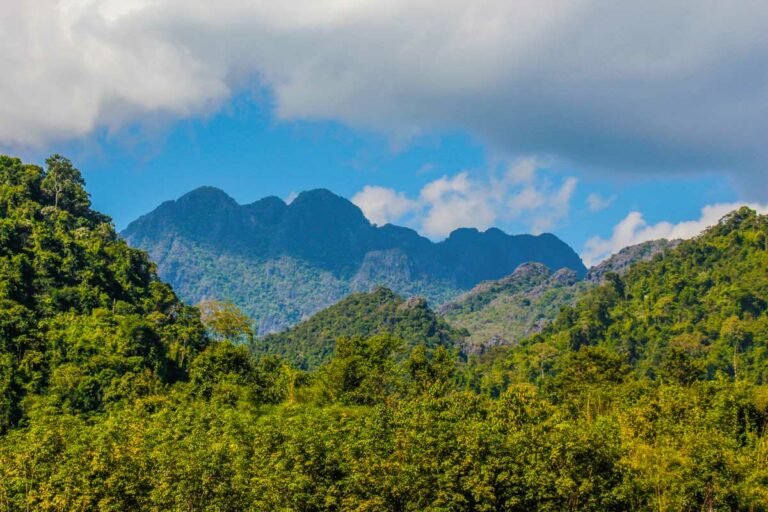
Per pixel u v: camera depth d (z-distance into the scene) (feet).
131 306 556.51
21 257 526.57
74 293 533.55
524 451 230.48
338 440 241.14
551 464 229.04
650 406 302.86
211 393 384.88
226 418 292.40
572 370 447.42
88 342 460.14
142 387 415.23
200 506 228.63
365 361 394.93
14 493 253.44
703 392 340.80
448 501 211.82
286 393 396.16
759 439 283.59
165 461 237.25
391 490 214.69
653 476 244.63
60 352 450.30
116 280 592.19
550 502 217.97
